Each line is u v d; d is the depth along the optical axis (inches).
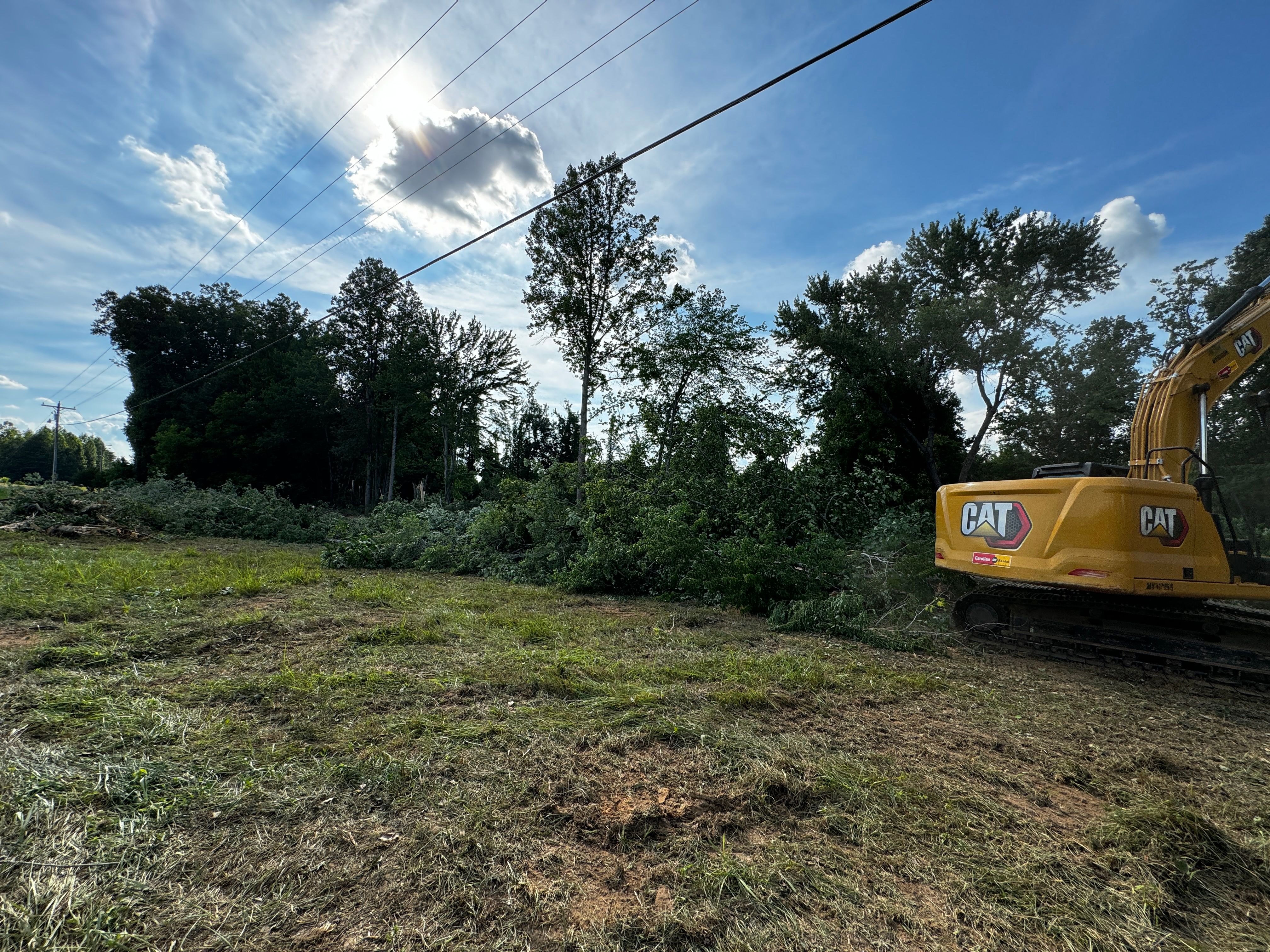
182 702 142.2
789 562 316.8
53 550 388.8
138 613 229.1
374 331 1407.5
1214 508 239.1
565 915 74.6
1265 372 590.2
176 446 1407.5
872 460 422.3
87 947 64.3
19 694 136.9
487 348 1288.1
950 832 97.0
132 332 1552.7
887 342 868.6
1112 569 199.8
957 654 234.4
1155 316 746.2
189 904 72.4
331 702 145.5
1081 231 864.3
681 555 349.7
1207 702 179.8
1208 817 107.7
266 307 1756.9
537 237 532.7
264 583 307.9
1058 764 127.5
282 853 83.9
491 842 88.7
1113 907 79.6
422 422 1333.7
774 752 123.3
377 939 68.8
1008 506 230.7
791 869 85.0
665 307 548.4
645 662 199.3
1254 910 82.4
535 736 128.9
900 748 132.3
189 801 95.0
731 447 433.1
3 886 72.6
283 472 1524.4
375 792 102.2
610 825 94.2
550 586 406.6
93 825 86.0
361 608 268.5
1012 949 71.7
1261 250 676.7
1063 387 809.5
